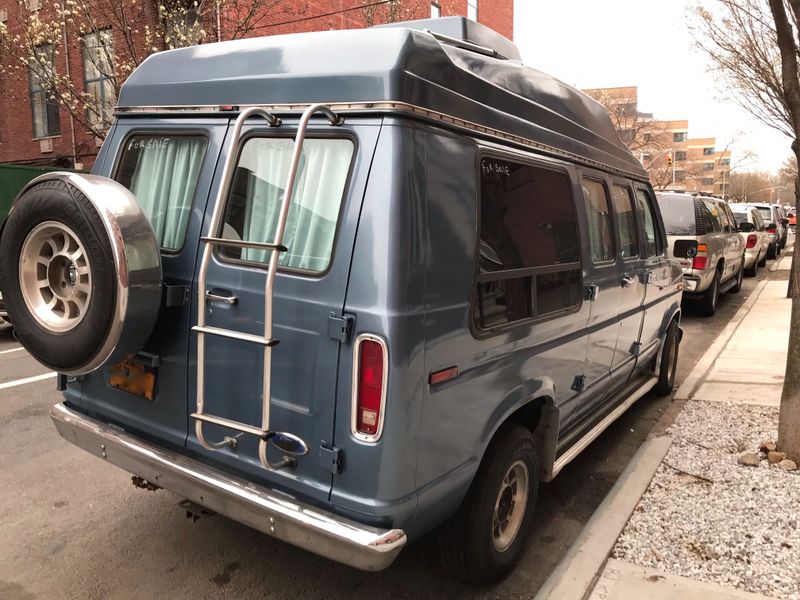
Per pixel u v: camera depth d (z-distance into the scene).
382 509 2.36
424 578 3.33
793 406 4.48
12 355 8.15
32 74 16.02
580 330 3.90
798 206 4.80
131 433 3.14
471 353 2.72
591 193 4.13
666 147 58.78
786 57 4.41
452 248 2.59
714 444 4.95
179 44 12.73
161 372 2.95
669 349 6.28
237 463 2.71
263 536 3.71
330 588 3.23
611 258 4.40
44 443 5.05
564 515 4.05
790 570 3.24
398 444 2.35
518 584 3.31
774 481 4.21
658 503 3.99
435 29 3.72
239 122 2.46
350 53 2.53
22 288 2.76
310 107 2.36
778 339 8.91
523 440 3.22
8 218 2.75
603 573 3.23
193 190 3.00
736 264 13.23
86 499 4.12
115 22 13.70
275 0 13.59
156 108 3.14
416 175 2.42
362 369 2.36
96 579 3.26
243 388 2.67
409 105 2.41
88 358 2.62
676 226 10.39
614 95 46.22
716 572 3.24
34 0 15.25
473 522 2.95
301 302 2.49
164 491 4.26
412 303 2.37
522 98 3.27
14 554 3.48
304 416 2.50
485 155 2.87
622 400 5.16
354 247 2.39
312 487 2.49
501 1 25.33
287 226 2.65
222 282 2.74
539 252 3.32
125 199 2.61
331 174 2.55
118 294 2.52
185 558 3.46
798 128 4.50
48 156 18.16
